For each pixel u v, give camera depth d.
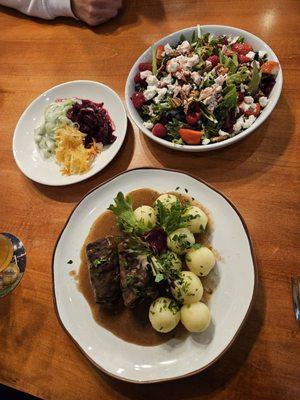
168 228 0.36
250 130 0.40
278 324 0.33
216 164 0.43
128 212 0.38
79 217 0.42
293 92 0.44
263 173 0.41
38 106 0.53
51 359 0.37
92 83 0.51
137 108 0.45
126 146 0.48
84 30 0.60
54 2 0.59
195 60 0.44
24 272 0.42
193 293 0.33
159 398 0.33
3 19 0.65
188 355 0.33
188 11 0.55
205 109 0.42
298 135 0.42
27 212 0.47
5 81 0.59
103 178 0.46
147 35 0.55
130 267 0.35
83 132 0.47
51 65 0.58
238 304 0.34
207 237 0.38
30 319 0.39
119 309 0.37
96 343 0.35
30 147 0.51
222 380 0.32
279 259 0.36
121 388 0.34
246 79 0.42
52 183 0.45
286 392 0.31
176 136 0.43
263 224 0.38
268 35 0.49
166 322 0.32
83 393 0.34
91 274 0.36
